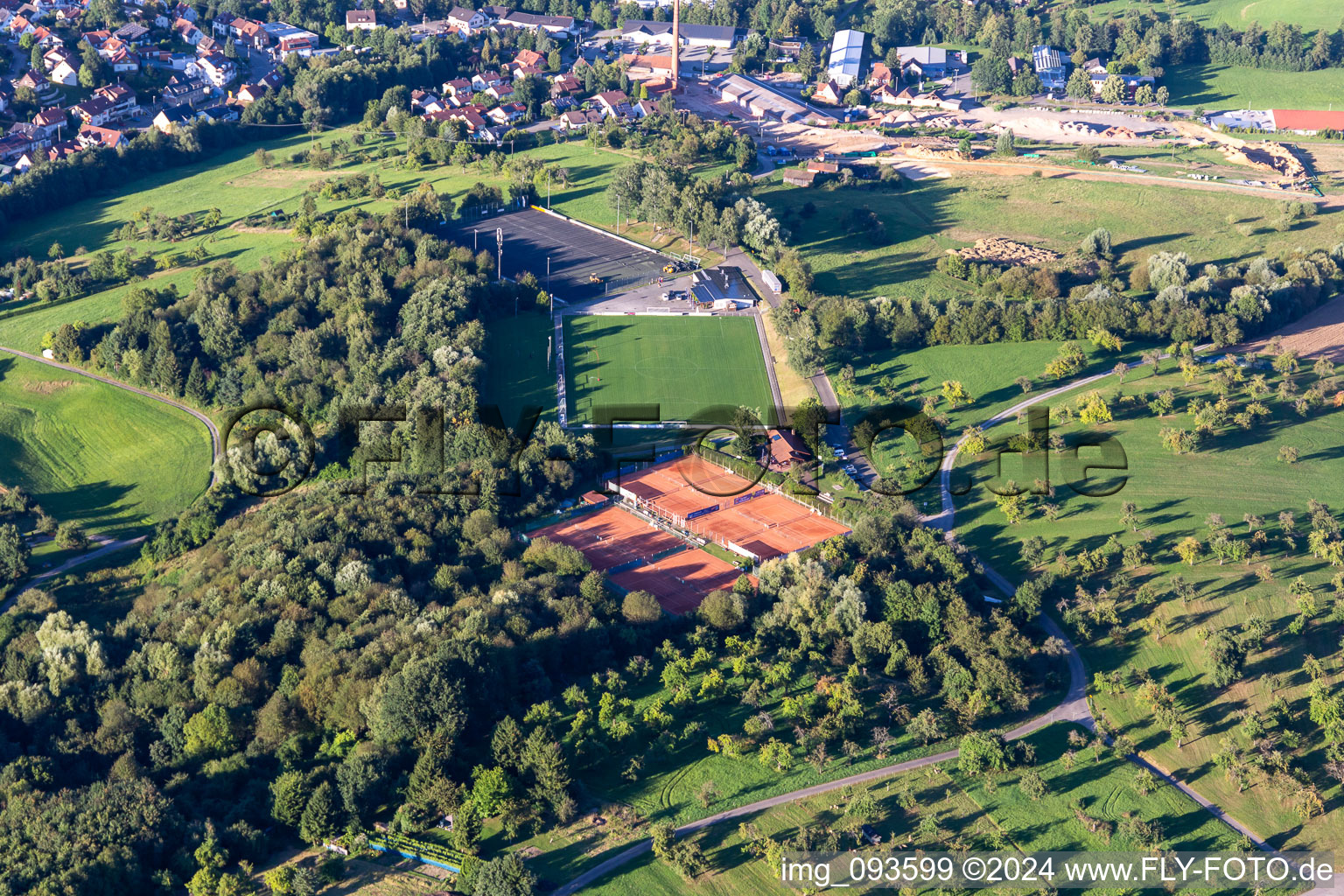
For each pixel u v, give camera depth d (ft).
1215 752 636.89
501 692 639.35
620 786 598.75
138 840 554.87
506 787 565.94
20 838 566.77
